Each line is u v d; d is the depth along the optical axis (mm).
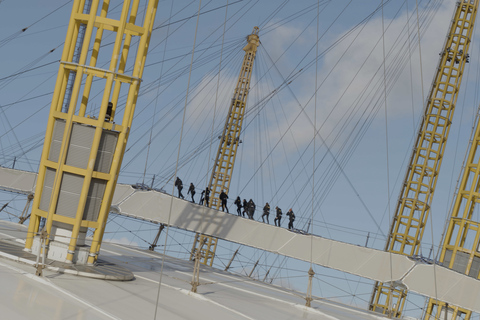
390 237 71875
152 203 57656
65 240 29906
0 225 48500
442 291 47562
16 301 20844
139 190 58500
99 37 30984
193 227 56438
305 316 33062
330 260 51781
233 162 90125
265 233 55281
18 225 53219
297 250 53281
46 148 30219
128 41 31578
